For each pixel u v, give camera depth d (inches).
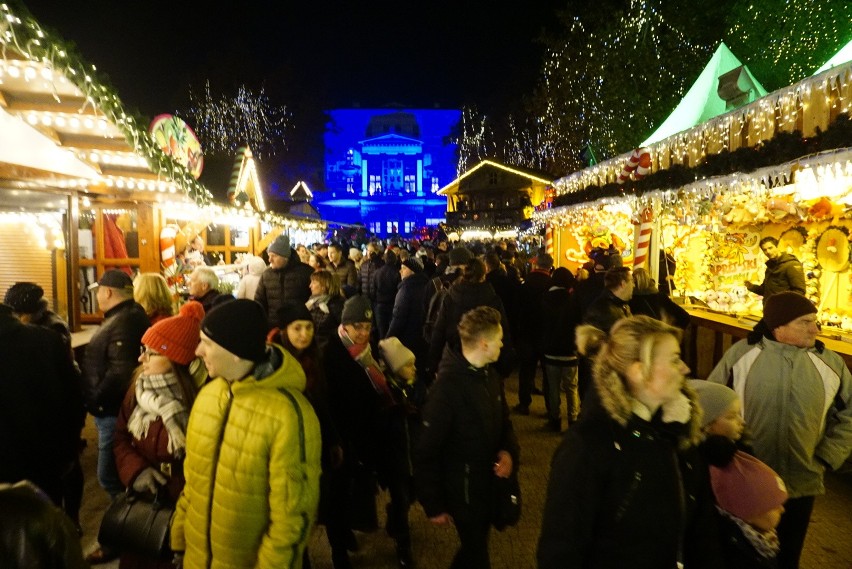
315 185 1807.3
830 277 280.7
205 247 490.0
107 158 255.6
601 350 79.2
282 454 85.1
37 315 165.9
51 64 176.4
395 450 146.3
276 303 253.3
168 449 106.3
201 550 89.1
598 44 719.1
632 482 73.4
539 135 1349.7
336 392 141.3
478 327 117.1
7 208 225.8
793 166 188.7
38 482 127.4
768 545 85.5
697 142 282.5
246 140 1539.1
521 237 1127.0
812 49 503.8
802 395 120.9
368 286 403.2
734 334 264.8
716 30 627.2
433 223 2910.9
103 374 151.3
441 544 165.6
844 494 192.5
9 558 49.1
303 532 86.0
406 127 3580.2
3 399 119.8
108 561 150.1
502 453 121.4
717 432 96.0
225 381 91.7
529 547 162.2
